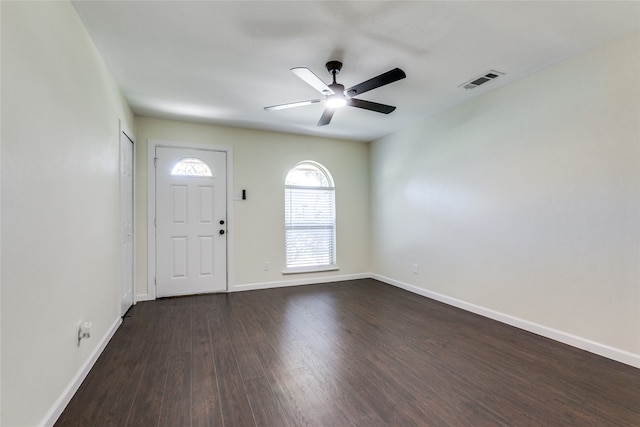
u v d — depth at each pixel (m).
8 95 1.15
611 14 1.86
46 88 1.45
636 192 2.00
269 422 1.50
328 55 2.33
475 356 2.19
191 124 3.90
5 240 1.12
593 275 2.22
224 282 4.04
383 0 1.74
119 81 2.73
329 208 4.80
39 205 1.37
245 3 1.76
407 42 2.16
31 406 1.29
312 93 3.03
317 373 1.97
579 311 2.30
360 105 2.62
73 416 1.54
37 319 1.34
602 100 2.17
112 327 2.56
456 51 2.28
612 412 1.56
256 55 2.33
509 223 2.81
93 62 2.12
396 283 4.39
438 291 3.65
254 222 4.22
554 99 2.46
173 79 2.71
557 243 2.44
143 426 1.47
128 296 3.28
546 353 2.22
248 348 2.34
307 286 4.39
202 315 3.12
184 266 3.85
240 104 3.30
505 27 2.00
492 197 2.97
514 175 2.76
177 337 2.55
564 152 2.39
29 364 1.27
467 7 1.81
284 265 4.39
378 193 4.80
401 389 1.78
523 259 2.69
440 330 2.70
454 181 3.41
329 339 2.51
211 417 1.54
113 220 2.62
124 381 1.87
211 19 1.90
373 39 2.13
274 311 3.25
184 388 1.79
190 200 3.89
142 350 2.30
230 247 4.06
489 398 1.69
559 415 1.54
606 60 2.15
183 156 3.86
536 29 2.02
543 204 2.54
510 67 2.53
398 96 3.12
